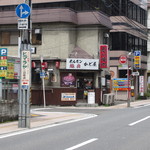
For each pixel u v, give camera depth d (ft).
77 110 90.58
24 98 51.78
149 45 180.34
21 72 51.49
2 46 110.83
